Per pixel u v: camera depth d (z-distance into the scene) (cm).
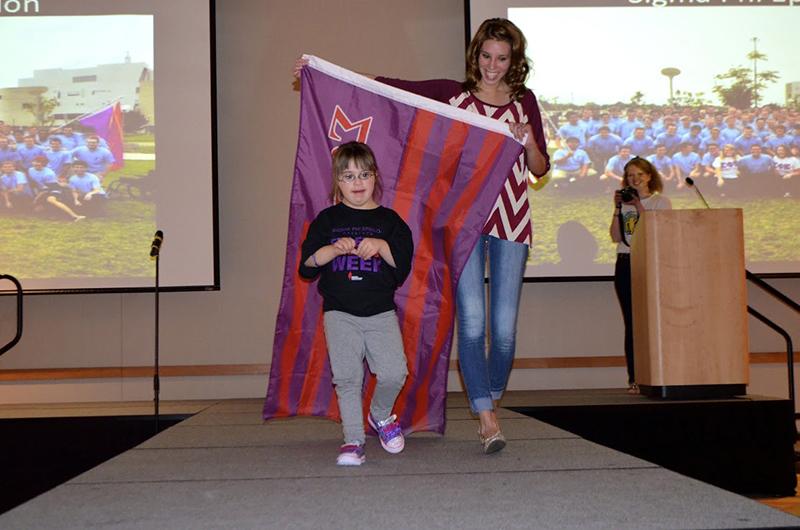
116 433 505
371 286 305
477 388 315
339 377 299
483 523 197
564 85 705
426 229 340
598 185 705
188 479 262
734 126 706
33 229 688
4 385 688
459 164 335
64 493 239
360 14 714
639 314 507
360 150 312
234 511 213
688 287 487
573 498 224
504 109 339
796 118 706
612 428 457
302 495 233
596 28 707
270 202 708
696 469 456
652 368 487
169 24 698
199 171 693
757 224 701
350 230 310
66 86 696
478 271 329
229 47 711
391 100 339
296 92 712
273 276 705
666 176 704
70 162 693
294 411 349
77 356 692
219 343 699
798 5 711
